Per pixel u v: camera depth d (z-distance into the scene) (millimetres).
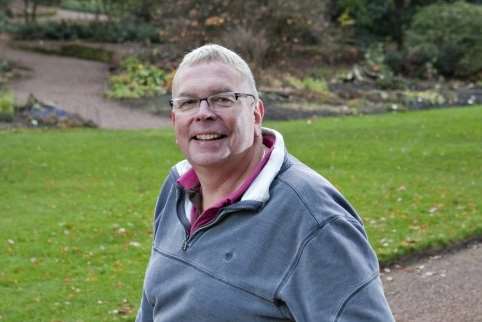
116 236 8906
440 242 8086
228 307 2258
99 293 6832
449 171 12273
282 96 23203
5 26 34125
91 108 21281
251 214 2303
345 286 2137
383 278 7164
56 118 18891
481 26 31594
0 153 14359
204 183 2477
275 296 2207
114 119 19891
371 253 2230
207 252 2344
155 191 11484
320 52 30203
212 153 2369
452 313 6137
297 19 26922
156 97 23312
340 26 35938
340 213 2230
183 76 2410
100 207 10383
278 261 2230
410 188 10914
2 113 18750
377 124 17531
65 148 15016
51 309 6418
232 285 2268
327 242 2178
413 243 8008
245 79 2420
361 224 2297
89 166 13391
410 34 32562
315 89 24625
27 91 23500
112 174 12758
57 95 23062
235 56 2445
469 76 31047
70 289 6969
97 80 26250
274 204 2279
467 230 8477
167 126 19047
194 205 2561
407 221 9031
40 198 11031
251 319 2244
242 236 2295
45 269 7613
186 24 26516
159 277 2475
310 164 13203
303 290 2170
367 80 28031
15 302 6598
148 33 33375
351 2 35969
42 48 31641
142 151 14789
